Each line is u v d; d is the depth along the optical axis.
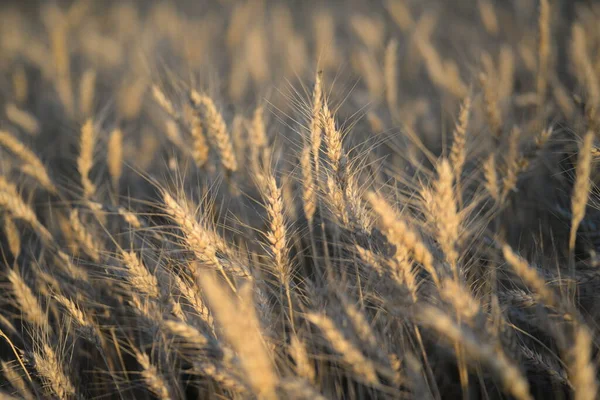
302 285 0.94
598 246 0.92
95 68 2.03
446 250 0.79
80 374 0.94
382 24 2.03
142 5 3.30
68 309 0.87
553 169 1.03
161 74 1.58
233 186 0.98
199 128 0.98
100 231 0.98
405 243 0.78
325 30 1.82
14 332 0.92
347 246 0.87
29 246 1.00
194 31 2.26
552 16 1.25
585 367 0.72
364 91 1.39
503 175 0.96
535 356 0.84
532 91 1.23
